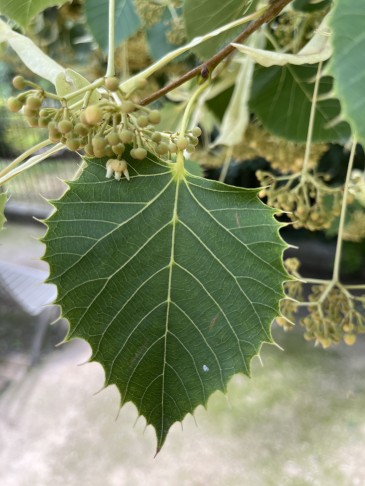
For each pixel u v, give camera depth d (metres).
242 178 1.11
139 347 0.16
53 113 0.14
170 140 0.16
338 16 0.09
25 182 1.52
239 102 0.33
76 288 0.15
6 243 1.51
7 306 0.98
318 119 0.31
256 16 0.18
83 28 0.44
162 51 0.34
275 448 0.78
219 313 0.16
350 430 0.79
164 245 0.16
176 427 0.83
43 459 0.82
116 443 0.83
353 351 0.92
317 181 0.29
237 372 0.16
